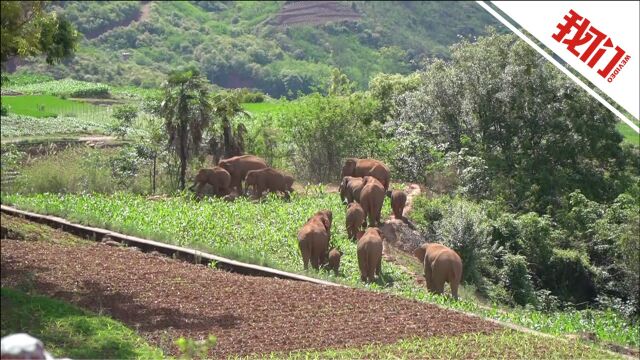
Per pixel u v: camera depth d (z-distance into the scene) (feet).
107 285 78.64
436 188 183.73
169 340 66.08
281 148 212.23
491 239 146.61
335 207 140.26
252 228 121.70
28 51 84.23
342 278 104.32
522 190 183.83
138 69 551.59
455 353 67.36
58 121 288.30
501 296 126.62
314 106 206.90
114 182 169.99
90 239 105.40
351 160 154.30
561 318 99.35
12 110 323.16
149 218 120.57
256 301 79.71
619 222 164.96
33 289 73.72
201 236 114.83
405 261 122.62
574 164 204.33
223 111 185.16
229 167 163.02
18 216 111.65
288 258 112.57
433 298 93.04
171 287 81.20
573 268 150.82
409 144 187.52
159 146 185.06
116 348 62.03
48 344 60.34
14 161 186.39
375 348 67.77
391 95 242.17
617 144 204.85
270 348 66.64
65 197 132.05
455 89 205.26
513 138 203.72
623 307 144.15
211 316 73.67
